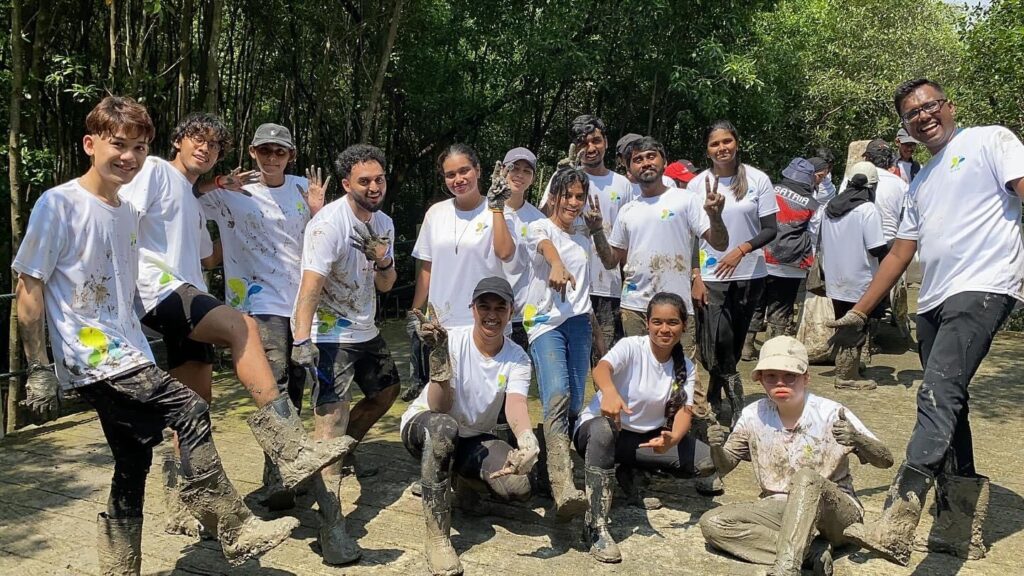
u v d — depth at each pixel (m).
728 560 3.09
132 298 2.72
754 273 4.36
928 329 3.06
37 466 4.07
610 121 12.02
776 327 6.04
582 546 3.22
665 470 3.43
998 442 4.41
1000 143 2.86
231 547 2.61
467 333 3.20
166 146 7.10
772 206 4.40
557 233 3.48
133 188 2.97
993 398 5.22
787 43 11.72
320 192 3.71
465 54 10.75
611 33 10.02
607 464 3.16
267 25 8.79
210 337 2.91
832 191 7.17
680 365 3.35
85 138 2.58
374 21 9.26
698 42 10.07
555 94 11.62
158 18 6.41
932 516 3.45
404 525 3.42
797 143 14.22
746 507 3.06
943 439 2.73
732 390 4.36
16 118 5.04
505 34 10.11
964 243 2.90
